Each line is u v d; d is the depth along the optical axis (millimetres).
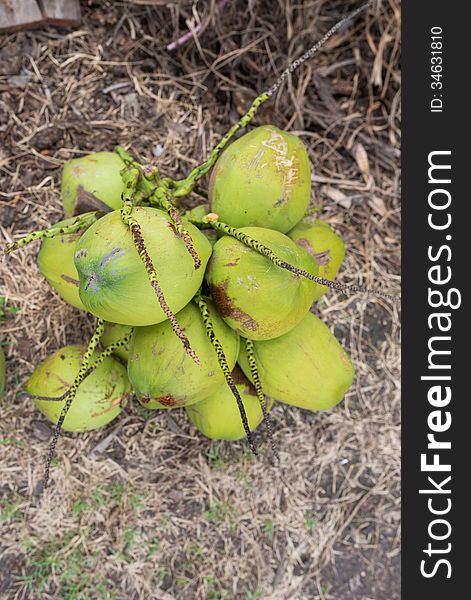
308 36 1533
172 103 1478
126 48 1457
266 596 1470
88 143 1430
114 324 1172
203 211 1108
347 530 1529
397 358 1570
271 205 1041
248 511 1472
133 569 1407
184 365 972
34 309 1377
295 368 1077
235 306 960
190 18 1451
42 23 1396
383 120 1604
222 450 1461
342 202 1568
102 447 1400
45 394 1178
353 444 1540
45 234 960
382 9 1551
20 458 1365
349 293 1551
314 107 1569
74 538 1385
